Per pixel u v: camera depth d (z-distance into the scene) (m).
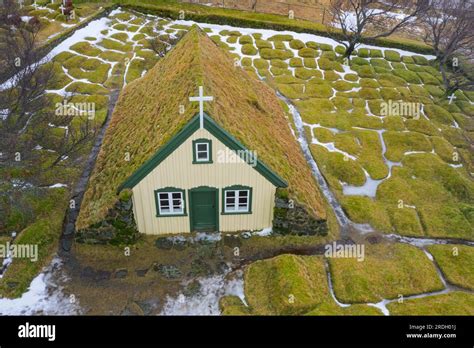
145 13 48.22
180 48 25.83
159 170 19.05
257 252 21.03
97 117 31.12
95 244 20.80
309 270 20.08
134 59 39.59
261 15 49.41
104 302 18.30
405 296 19.53
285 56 42.94
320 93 37.53
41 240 20.75
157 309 18.09
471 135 34.34
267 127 24.19
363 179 27.78
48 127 25.97
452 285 20.50
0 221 21.58
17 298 18.23
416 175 28.72
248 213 21.34
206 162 19.03
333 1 51.41
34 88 23.48
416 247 22.69
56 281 19.14
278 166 20.94
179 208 21.00
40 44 37.88
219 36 45.34
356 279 19.94
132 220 20.38
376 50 46.38
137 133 22.19
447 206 26.02
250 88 27.38
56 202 23.47
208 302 18.50
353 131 32.75
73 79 35.72
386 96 38.06
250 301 18.48
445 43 44.75
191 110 18.59
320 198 24.00
